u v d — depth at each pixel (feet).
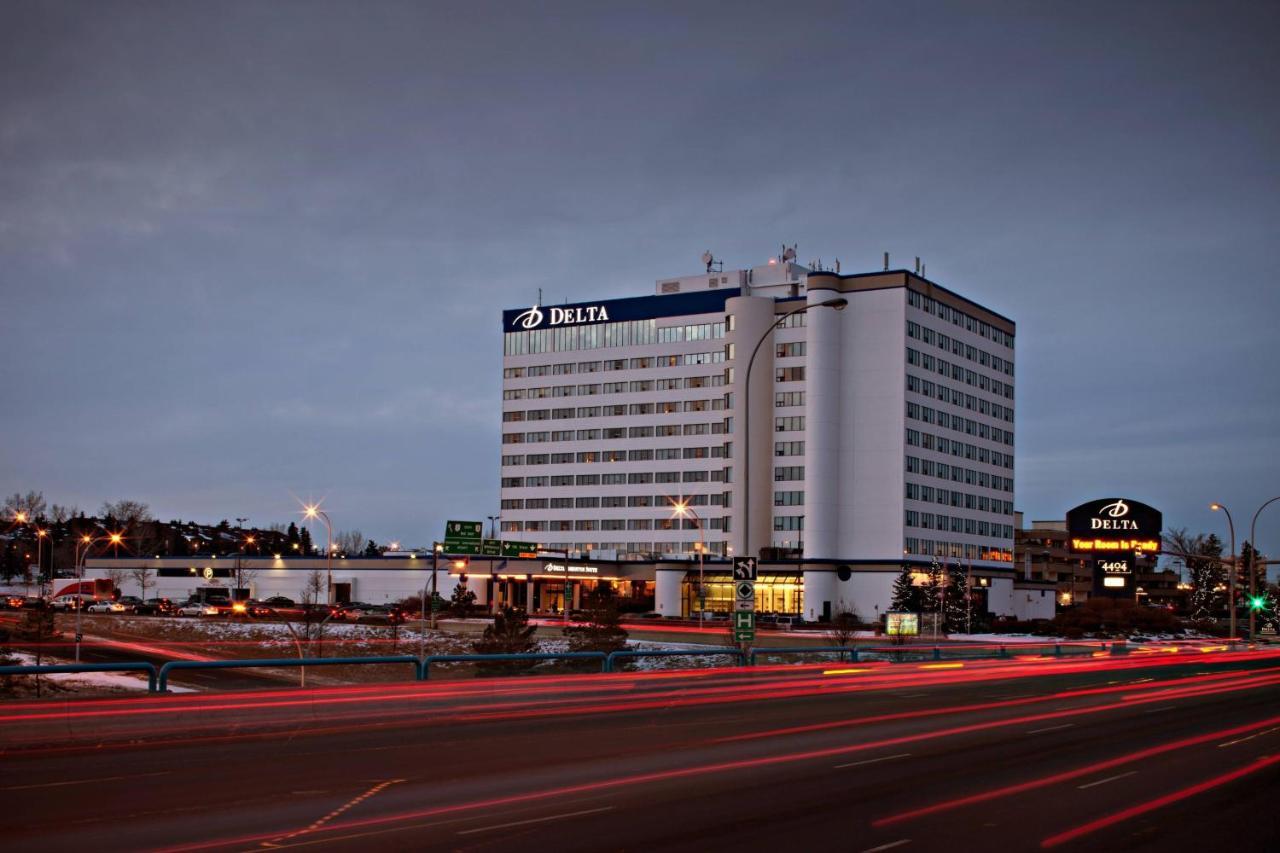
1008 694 117.08
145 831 41.09
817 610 401.70
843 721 85.35
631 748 66.95
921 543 414.41
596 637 162.40
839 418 413.18
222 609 337.52
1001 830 42.75
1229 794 51.75
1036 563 590.96
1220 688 128.47
